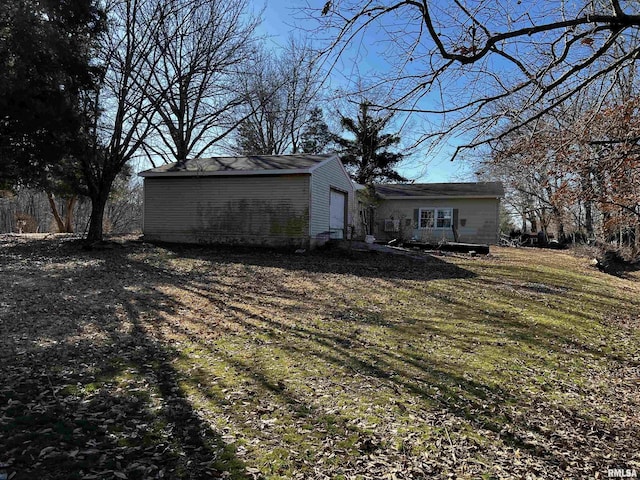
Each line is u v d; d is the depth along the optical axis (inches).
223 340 225.8
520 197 971.3
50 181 590.6
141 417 139.1
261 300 321.1
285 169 550.9
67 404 143.9
